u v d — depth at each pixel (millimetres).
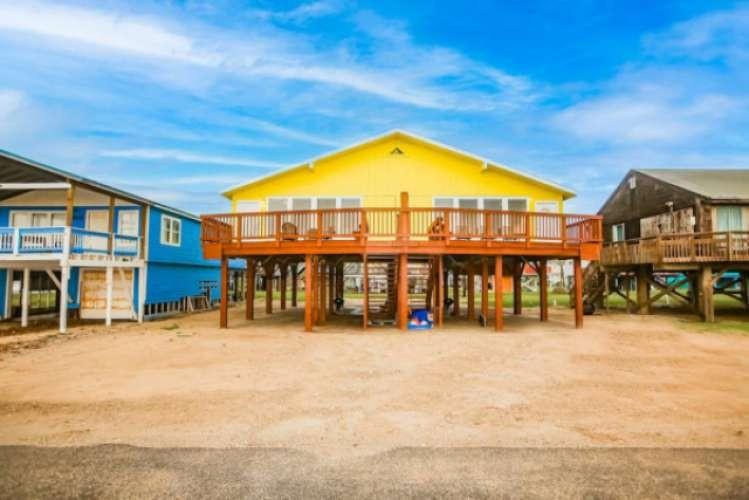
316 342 11312
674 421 5504
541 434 5035
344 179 16797
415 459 4340
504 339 11766
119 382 7375
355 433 5051
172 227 19734
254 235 13703
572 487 3789
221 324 14211
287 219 16406
